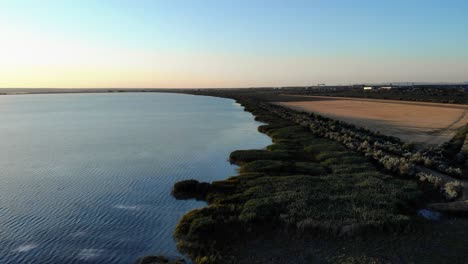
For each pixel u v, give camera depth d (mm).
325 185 23750
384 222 17531
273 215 18672
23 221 19922
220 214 18969
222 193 23188
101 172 30531
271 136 49062
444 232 17188
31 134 53969
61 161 34844
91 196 24188
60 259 15703
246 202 20547
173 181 27641
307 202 20328
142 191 25172
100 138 49344
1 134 54031
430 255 15008
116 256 15906
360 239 16391
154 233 18141
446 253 15148
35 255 16109
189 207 21844
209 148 41188
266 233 17078
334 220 17797
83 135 52438
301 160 33062
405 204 20266
